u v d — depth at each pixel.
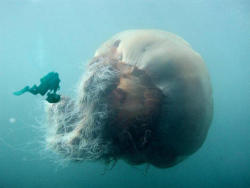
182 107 2.74
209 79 3.10
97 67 3.00
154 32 3.22
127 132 2.85
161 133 2.88
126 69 3.00
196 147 3.22
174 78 2.77
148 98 2.80
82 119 3.13
